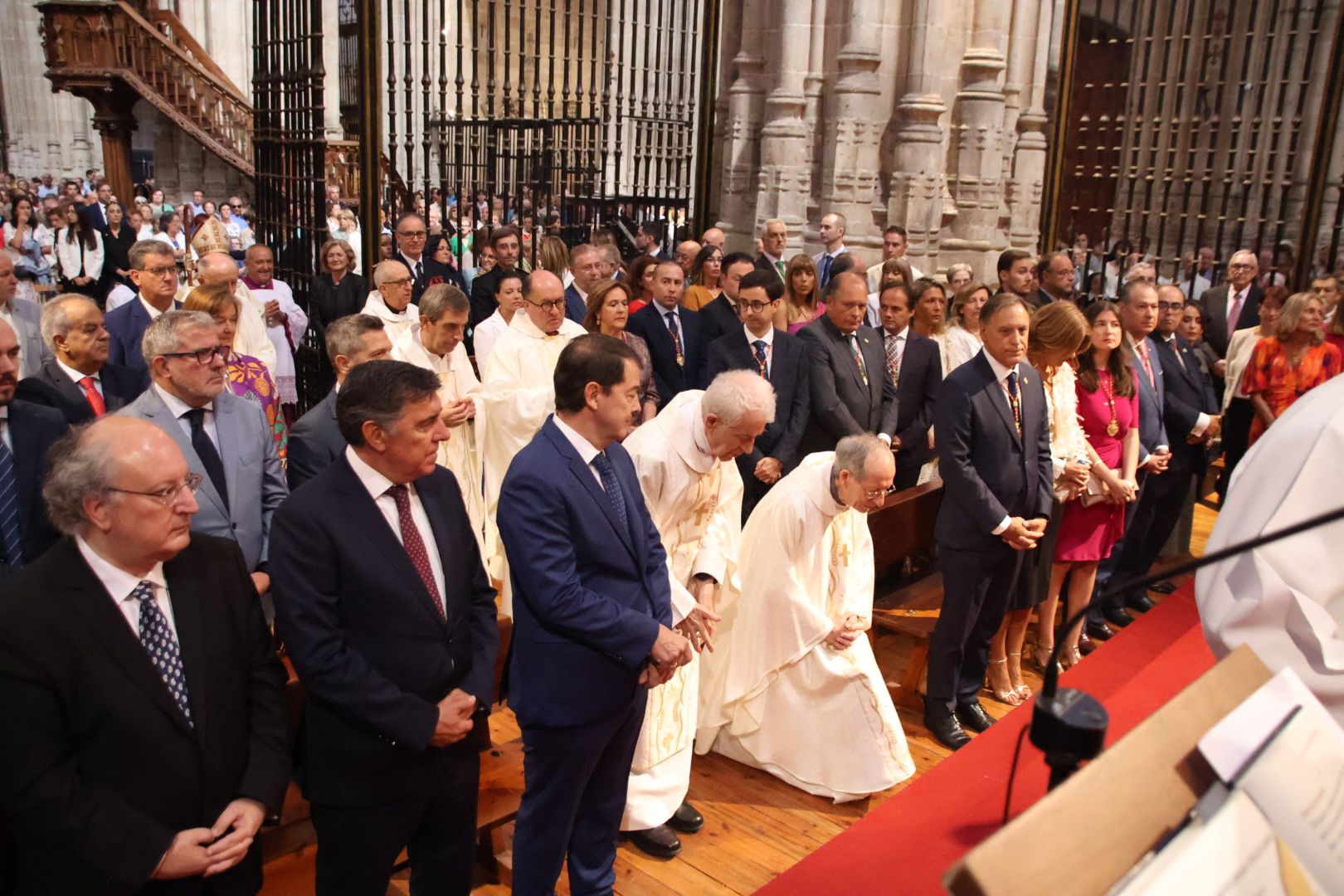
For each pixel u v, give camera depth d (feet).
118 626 6.84
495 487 15.89
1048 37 31.40
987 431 12.95
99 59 52.80
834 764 12.47
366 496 7.89
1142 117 28.81
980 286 20.03
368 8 18.98
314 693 7.66
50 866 6.70
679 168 31.96
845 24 28.60
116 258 35.06
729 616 13.14
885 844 5.19
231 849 7.09
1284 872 2.54
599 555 8.69
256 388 14.37
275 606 7.64
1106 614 18.04
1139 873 2.43
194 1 65.16
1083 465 14.52
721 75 32.04
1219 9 34.63
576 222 31.83
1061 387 14.92
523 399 15.47
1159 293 17.88
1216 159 36.99
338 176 48.93
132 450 6.77
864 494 11.66
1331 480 4.52
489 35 25.05
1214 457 24.09
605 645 8.39
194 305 13.92
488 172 26.78
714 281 23.93
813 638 12.37
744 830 11.89
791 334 18.47
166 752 6.93
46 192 58.13
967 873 2.35
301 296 23.26
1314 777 2.74
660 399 19.03
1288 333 18.98
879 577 17.94
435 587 8.18
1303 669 4.29
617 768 9.36
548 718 8.64
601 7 53.62
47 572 6.81
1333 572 4.45
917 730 14.30
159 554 6.92
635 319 19.20
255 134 24.49
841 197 29.12
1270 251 36.19
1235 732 2.81
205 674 7.25
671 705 11.40
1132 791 2.69
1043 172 32.07
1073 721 3.45
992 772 5.84
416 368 7.84
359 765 7.86
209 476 10.37
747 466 16.42
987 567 13.29
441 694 8.11
